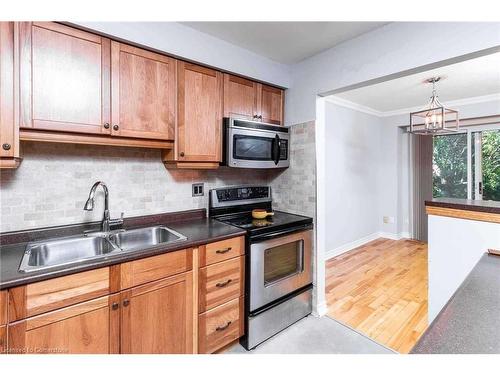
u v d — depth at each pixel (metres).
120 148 1.94
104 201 1.84
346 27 1.85
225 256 1.80
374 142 4.75
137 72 1.68
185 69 1.90
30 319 1.13
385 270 3.40
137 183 2.02
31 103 1.33
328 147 3.81
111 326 1.35
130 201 1.99
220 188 2.45
